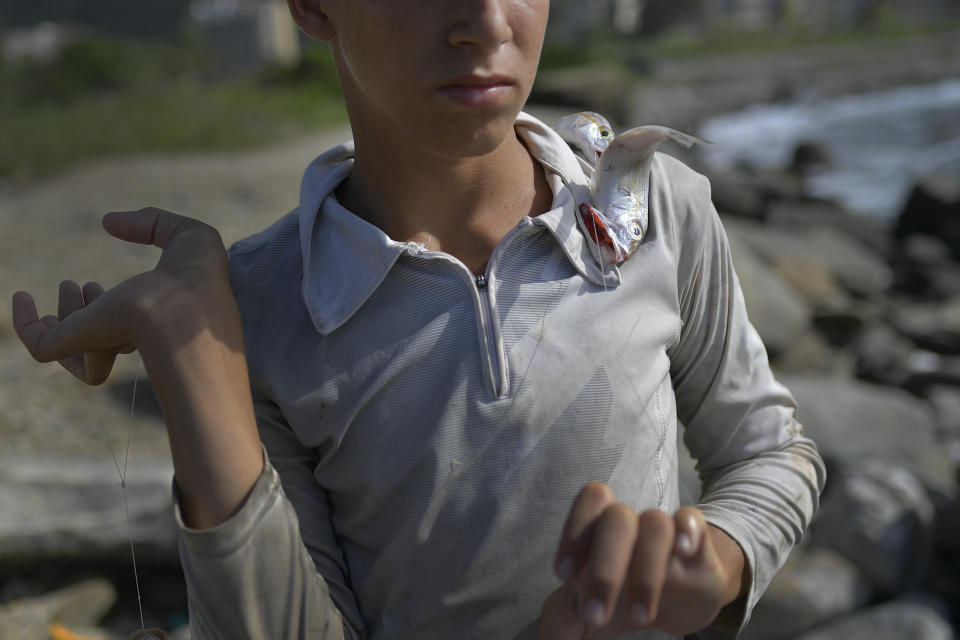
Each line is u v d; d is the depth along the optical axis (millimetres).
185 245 819
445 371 891
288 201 8016
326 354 917
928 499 3402
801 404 4207
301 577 814
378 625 935
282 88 17703
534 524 883
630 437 905
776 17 58812
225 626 795
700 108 28734
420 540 895
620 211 932
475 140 821
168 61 29625
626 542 648
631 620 651
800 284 7160
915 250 8820
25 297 858
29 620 2693
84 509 2957
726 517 919
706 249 1004
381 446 897
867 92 31844
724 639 937
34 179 10109
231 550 752
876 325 6574
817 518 3193
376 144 931
